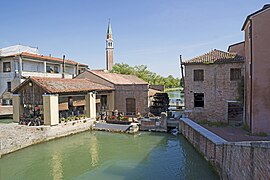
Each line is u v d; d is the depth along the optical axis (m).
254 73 15.91
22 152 16.59
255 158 6.67
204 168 13.18
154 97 29.25
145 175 12.48
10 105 29.27
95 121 24.84
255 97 15.87
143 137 20.70
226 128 18.14
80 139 20.34
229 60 20.31
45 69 32.59
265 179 5.93
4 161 14.81
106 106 28.30
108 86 28.66
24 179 12.23
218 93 20.92
